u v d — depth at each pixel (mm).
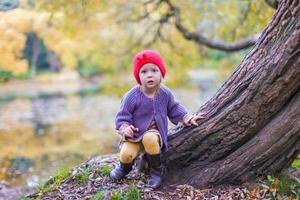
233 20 8430
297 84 3412
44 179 6898
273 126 3578
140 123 3643
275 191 3631
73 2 7004
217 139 3719
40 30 7066
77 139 11422
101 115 16375
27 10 6707
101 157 4656
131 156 3682
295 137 3570
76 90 26703
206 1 8250
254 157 3664
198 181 3783
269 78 3428
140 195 3613
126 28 9766
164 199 3607
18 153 9594
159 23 8859
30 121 15148
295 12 3289
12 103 20953
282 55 3346
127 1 8367
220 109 3713
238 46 7898
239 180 3750
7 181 6863
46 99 22562
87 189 3947
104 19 8859
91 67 31672
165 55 9508
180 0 8250
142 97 3637
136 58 3617
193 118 3762
